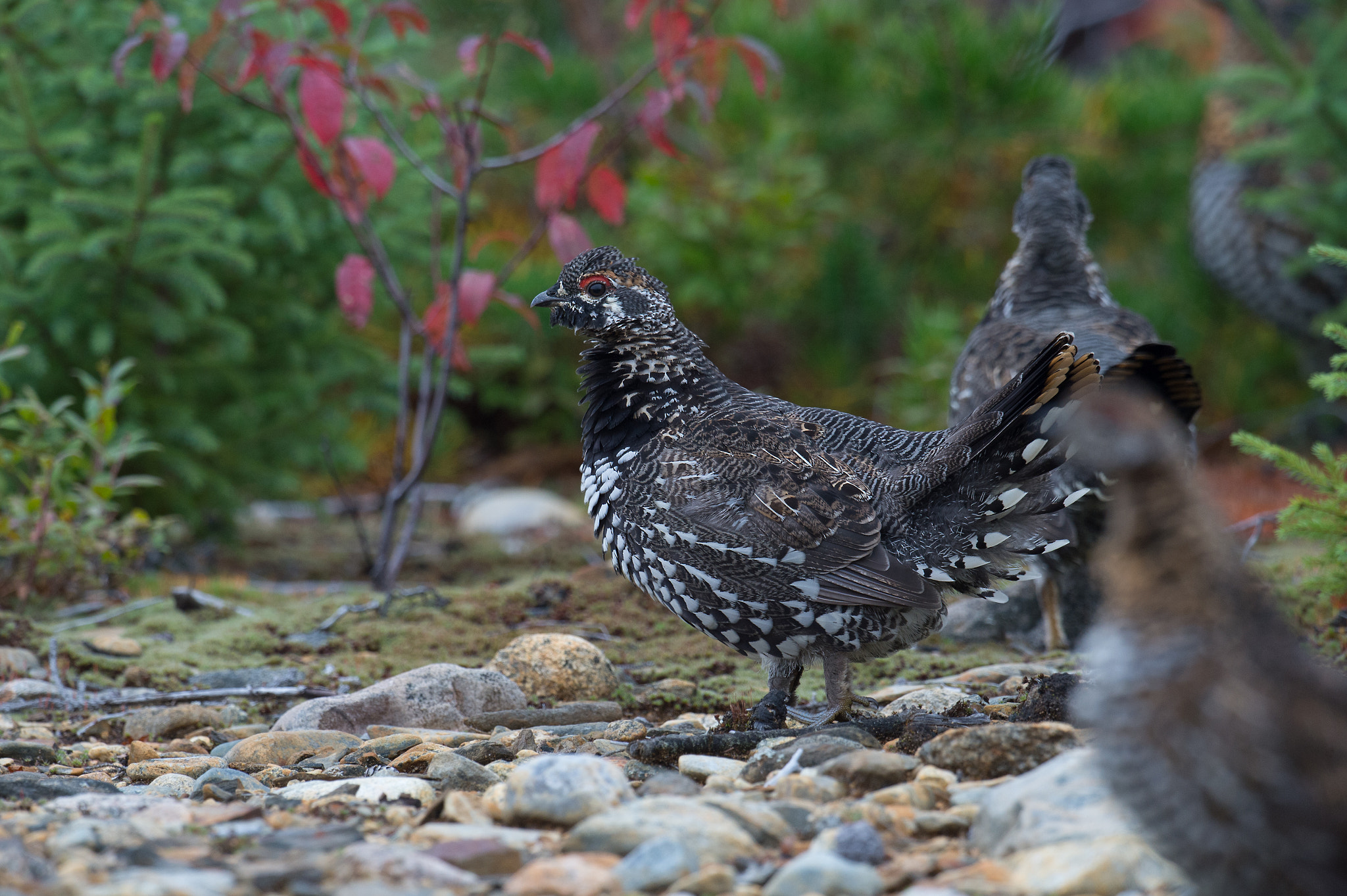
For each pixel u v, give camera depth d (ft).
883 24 63.72
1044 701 20.25
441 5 68.23
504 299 36.83
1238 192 48.14
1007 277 34.09
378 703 24.99
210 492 42.24
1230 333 56.34
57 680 28.22
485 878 15.01
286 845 16.03
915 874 14.43
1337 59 42.86
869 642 21.95
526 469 58.34
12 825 16.85
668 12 35.40
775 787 17.74
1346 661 25.86
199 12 37.24
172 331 37.99
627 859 14.65
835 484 21.71
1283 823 10.83
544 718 24.99
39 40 38.42
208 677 29.19
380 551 38.75
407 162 42.73
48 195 37.42
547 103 64.59
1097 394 12.55
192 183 39.22
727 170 59.31
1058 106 60.23
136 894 13.55
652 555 22.72
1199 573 11.96
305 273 42.16
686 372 23.89
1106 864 13.74
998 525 21.68
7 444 34.68
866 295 56.65
